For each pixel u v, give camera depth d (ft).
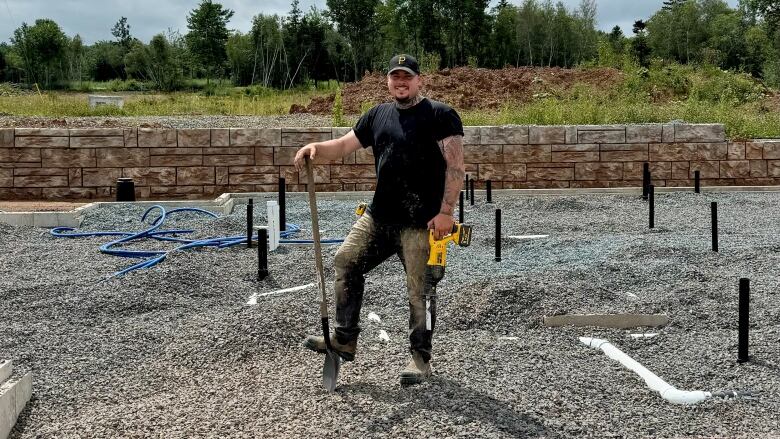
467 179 54.13
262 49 212.43
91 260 29.58
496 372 15.69
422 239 14.42
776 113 69.31
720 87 77.82
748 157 55.57
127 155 51.03
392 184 14.35
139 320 21.24
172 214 42.42
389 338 18.54
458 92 76.64
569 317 20.02
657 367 16.66
